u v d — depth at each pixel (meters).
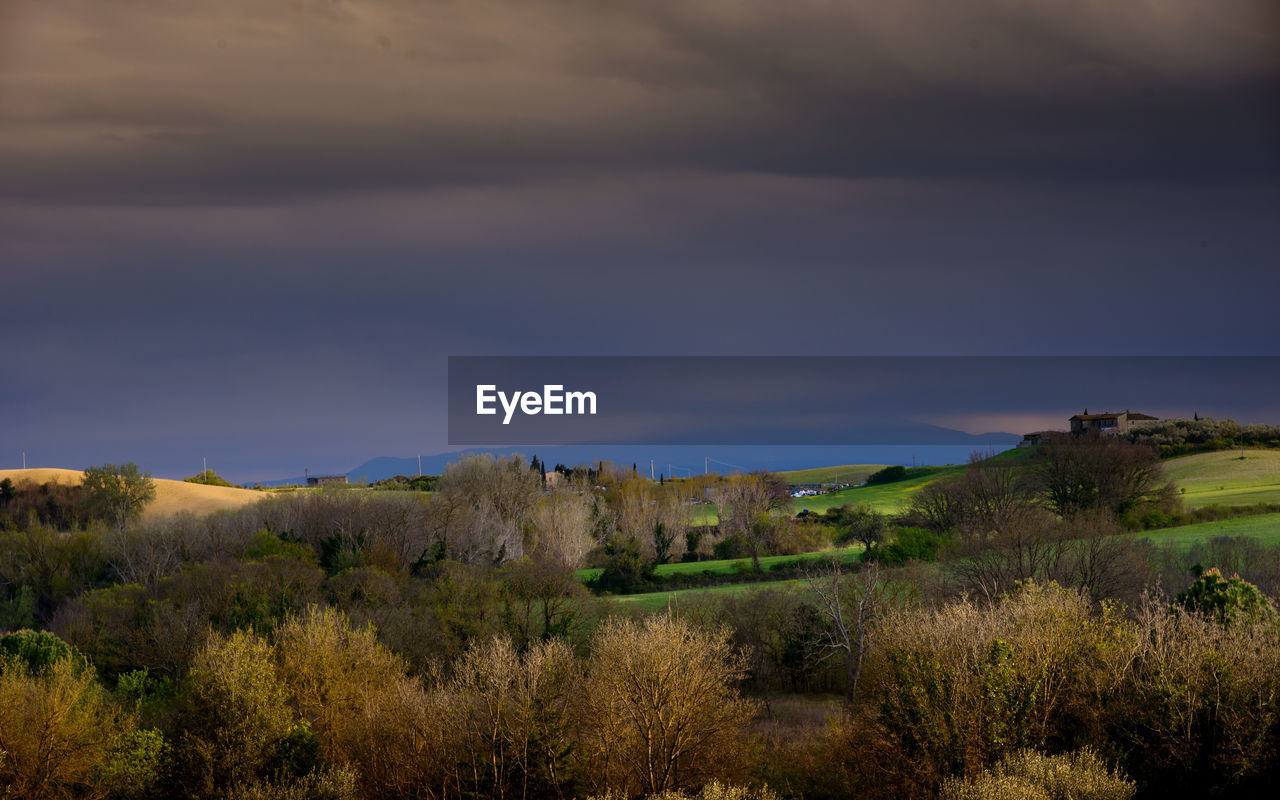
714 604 54.69
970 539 58.47
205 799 29.66
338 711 35.59
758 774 29.91
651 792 28.19
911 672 26.58
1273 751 23.17
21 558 79.75
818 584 51.38
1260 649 25.03
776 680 50.44
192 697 32.12
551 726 29.48
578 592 53.78
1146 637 26.84
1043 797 21.23
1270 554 55.41
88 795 32.12
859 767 28.16
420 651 48.28
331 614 41.00
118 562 79.56
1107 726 25.75
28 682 34.78
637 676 29.02
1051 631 27.06
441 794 30.02
